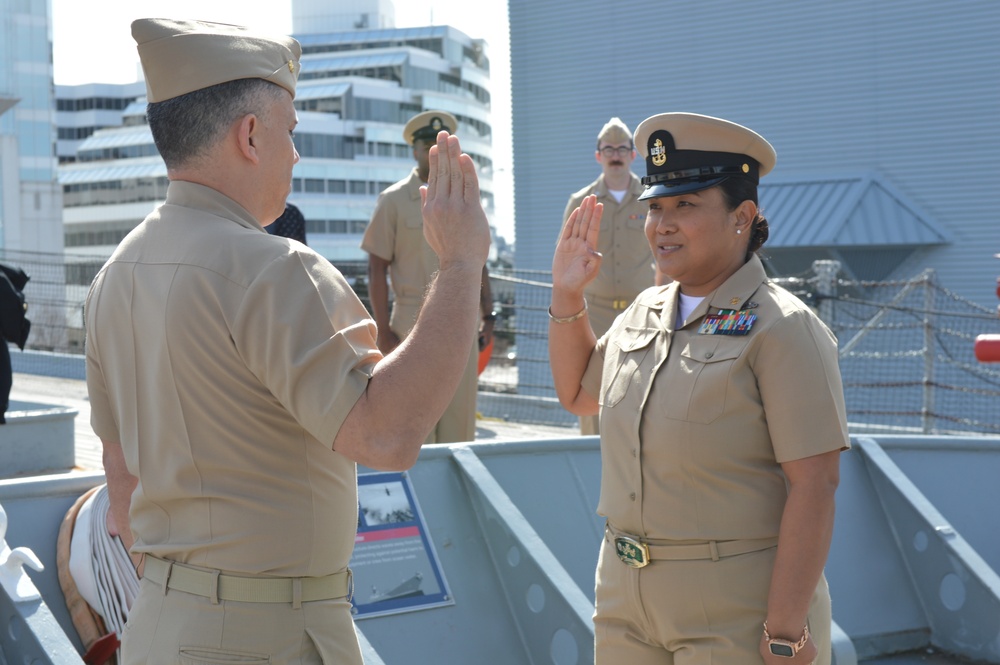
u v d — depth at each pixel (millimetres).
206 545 1705
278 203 1875
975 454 4637
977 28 21484
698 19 24094
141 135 87812
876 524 4316
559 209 25469
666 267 2324
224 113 1754
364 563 3377
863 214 21766
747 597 2184
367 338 1701
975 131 21562
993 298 21328
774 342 2143
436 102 96250
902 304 15898
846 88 22766
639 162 21594
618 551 2318
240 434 1694
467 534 3650
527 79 25844
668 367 2285
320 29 124938
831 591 4086
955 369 15742
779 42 23375
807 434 2109
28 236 49750
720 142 2270
